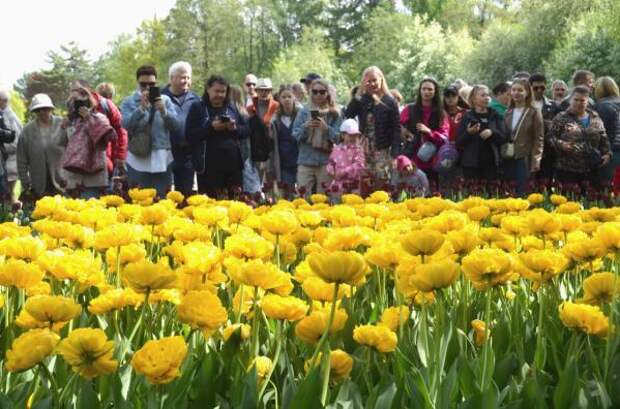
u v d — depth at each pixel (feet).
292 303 7.60
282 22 319.06
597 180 39.73
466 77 184.96
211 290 8.56
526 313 9.84
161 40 285.23
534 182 36.63
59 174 36.81
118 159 36.83
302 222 13.08
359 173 33.88
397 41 261.85
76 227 11.09
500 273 7.59
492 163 38.29
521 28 186.80
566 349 8.68
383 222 13.94
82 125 32.71
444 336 7.60
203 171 32.73
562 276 11.82
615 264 10.45
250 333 8.22
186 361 7.25
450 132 39.70
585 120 38.86
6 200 32.63
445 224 10.60
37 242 9.18
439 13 308.40
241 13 301.22
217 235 12.61
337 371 7.29
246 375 6.83
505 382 7.78
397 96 44.57
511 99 39.45
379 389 6.95
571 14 171.83
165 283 7.39
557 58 146.00
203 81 290.56
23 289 9.64
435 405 6.78
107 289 9.25
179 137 32.91
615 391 7.31
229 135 32.42
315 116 35.06
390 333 7.49
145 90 32.73
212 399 6.99
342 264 6.82
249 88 46.47
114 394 6.66
